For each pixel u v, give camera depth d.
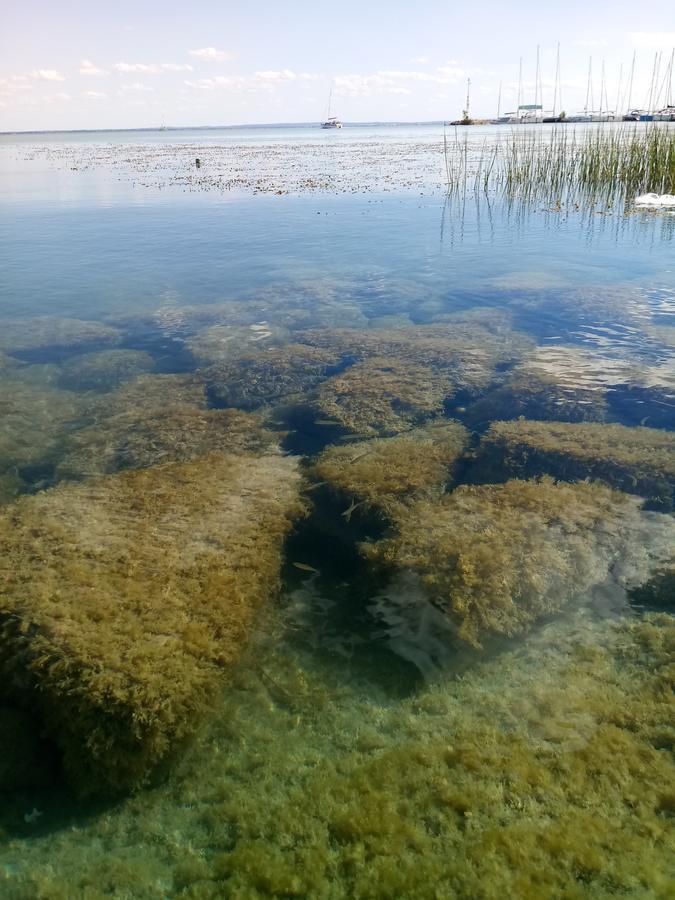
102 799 4.42
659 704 4.75
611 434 8.44
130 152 72.19
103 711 4.59
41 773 4.56
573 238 21.41
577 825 3.88
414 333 12.80
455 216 26.33
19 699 4.86
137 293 16.47
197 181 40.41
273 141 96.25
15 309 15.34
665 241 20.22
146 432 9.18
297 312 14.62
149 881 3.83
